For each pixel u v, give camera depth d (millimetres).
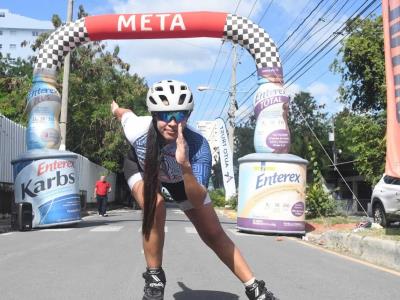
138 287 6531
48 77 16516
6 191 18938
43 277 7141
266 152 15156
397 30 10141
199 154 4398
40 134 15906
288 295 6375
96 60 33438
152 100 4164
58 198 15383
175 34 16734
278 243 12445
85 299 5863
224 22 16234
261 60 15922
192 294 6164
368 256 10023
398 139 9984
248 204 14844
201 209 4379
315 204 18750
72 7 23359
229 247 4453
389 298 6355
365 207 30203
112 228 15406
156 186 4332
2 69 43469
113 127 33188
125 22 16641
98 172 34531
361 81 21062
